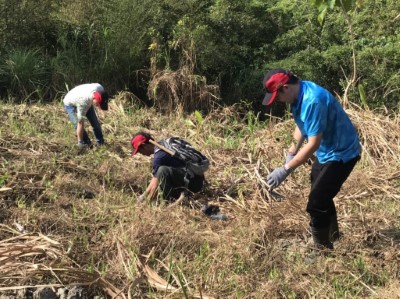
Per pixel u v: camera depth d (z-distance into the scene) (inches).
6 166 253.9
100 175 264.2
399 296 173.5
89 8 444.1
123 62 427.5
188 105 407.2
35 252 182.4
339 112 187.0
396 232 219.9
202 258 192.1
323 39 432.5
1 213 215.5
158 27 424.8
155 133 352.8
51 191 236.2
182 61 415.5
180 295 169.9
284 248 207.5
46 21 441.1
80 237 203.5
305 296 177.8
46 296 167.0
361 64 408.8
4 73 404.8
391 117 381.4
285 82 181.0
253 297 176.1
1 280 169.8
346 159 189.0
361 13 441.4
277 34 443.8
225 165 296.7
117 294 168.6
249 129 358.3
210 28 421.4
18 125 331.9
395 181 276.4
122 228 201.5
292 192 262.2
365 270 190.1
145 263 184.1
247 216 226.7
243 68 435.5
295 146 206.4
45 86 412.2
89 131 335.6
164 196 239.5
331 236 209.0
